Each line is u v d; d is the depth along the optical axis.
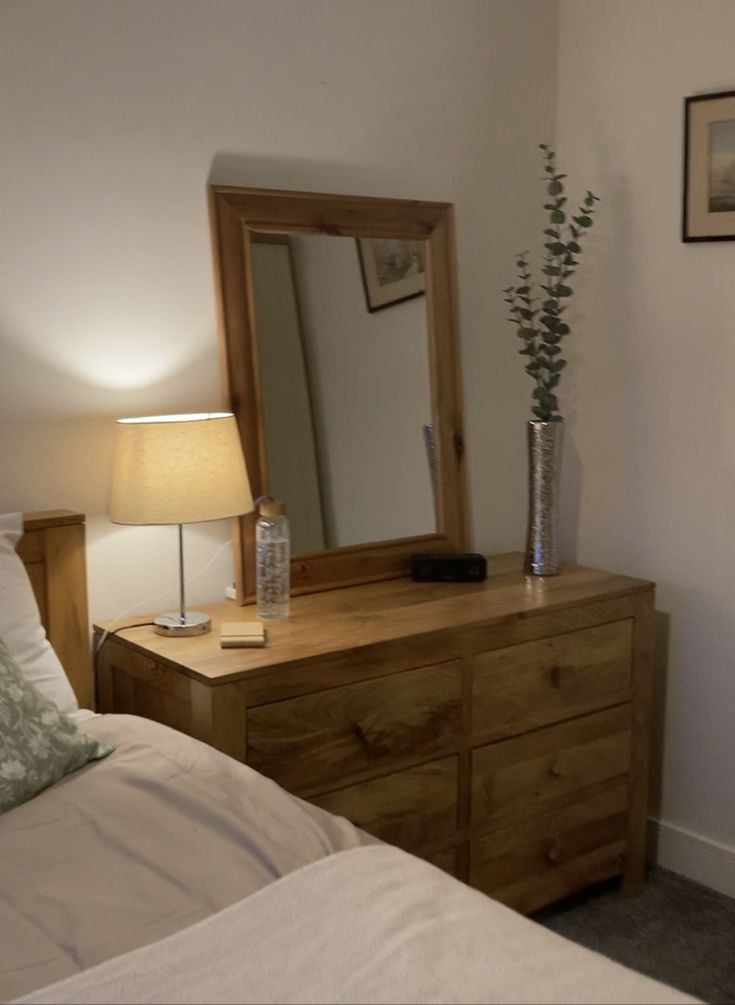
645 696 2.66
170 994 1.12
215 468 2.14
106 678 2.27
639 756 2.67
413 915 1.27
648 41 2.67
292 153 2.47
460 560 2.62
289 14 2.41
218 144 2.35
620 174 2.77
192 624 2.20
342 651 2.09
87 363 2.24
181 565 2.21
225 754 1.89
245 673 1.96
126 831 1.52
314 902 1.30
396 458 2.68
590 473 2.93
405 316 2.67
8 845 1.50
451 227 2.72
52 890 1.38
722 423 2.62
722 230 2.55
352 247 2.57
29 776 1.63
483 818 2.38
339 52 2.51
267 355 2.44
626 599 2.57
